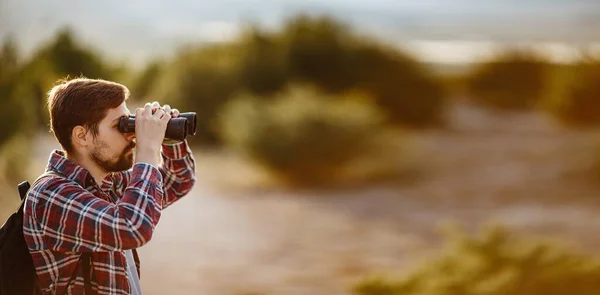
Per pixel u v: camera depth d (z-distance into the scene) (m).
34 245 1.60
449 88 21.59
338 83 17.31
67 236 1.58
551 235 8.16
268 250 7.73
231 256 7.51
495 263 3.82
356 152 12.14
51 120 1.69
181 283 6.54
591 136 15.68
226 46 16.75
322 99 13.05
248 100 13.05
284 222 9.16
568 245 3.91
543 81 22.11
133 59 14.92
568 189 10.93
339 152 12.05
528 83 22.45
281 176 12.08
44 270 1.61
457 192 10.97
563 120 17.84
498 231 4.04
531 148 14.73
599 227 8.58
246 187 11.45
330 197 10.86
